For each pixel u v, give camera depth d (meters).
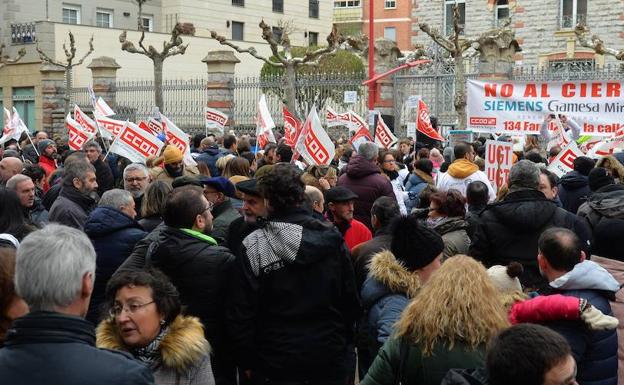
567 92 11.70
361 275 6.11
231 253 5.43
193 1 43.84
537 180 6.46
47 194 9.34
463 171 9.34
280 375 4.94
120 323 3.96
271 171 5.01
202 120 29.78
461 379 3.21
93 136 14.55
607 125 11.49
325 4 51.78
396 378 3.83
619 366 5.08
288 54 25.41
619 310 5.16
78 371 2.86
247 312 4.93
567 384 2.85
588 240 6.40
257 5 46.91
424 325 3.70
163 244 5.17
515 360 2.86
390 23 53.28
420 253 4.61
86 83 36.66
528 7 37.38
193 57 40.72
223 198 7.01
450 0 39.94
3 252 3.64
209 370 4.09
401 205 10.65
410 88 23.98
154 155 11.41
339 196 7.05
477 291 3.71
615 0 35.19
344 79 24.22
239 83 27.48
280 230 4.88
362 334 5.63
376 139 15.49
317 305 4.92
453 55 23.72
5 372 2.85
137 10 43.47
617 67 29.23
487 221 6.40
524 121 12.03
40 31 35.81
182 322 4.10
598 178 8.03
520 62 37.56
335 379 5.10
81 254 3.11
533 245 6.26
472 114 12.40
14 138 17.03
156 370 3.97
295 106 25.55
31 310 3.05
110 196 6.28
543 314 4.07
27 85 37.41
